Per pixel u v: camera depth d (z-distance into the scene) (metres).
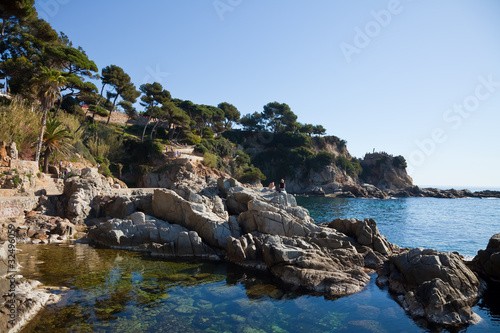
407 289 14.12
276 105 137.88
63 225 24.17
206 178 61.16
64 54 48.28
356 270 16.42
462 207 71.44
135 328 10.38
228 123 137.12
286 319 11.58
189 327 10.66
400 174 133.38
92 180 31.56
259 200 24.70
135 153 67.81
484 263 16.41
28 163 31.91
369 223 20.91
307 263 16.34
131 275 15.98
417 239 30.34
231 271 17.36
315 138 142.38
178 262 18.88
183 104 99.88
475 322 11.33
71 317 10.89
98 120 77.88
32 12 50.47
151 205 26.20
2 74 48.38
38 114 43.50
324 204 70.00
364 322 11.38
